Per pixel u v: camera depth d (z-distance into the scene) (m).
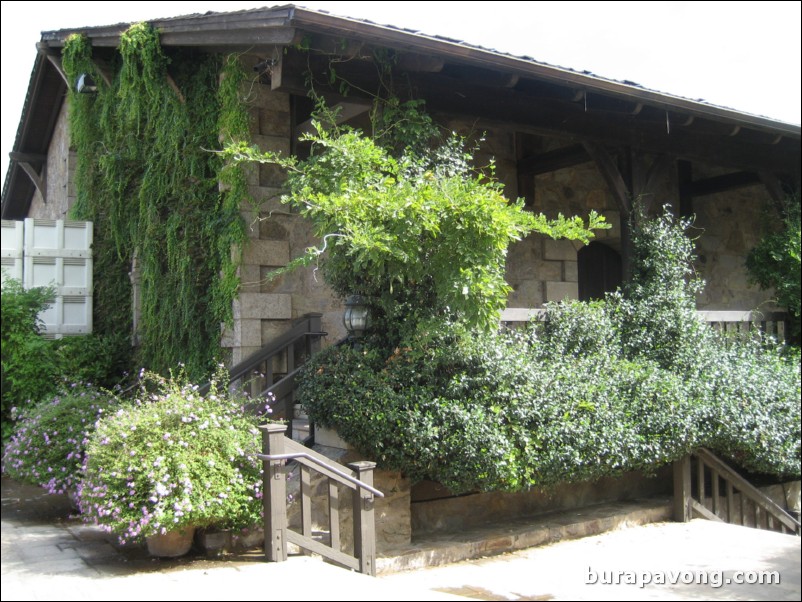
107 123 8.71
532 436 5.86
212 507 5.00
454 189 5.76
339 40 6.30
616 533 6.83
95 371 8.70
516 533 6.29
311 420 6.03
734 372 7.50
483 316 5.67
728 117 8.16
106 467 5.08
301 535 5.21
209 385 6.82
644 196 8.39
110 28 8.25
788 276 9.35
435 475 5.72
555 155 8.98
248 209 7.11
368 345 5.99
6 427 8.47
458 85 7.23
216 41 6.86
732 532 6.85
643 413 6.60
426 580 5.28
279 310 7.18
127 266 9.23
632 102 7.63
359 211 5.57
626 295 8.01
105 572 4.93
